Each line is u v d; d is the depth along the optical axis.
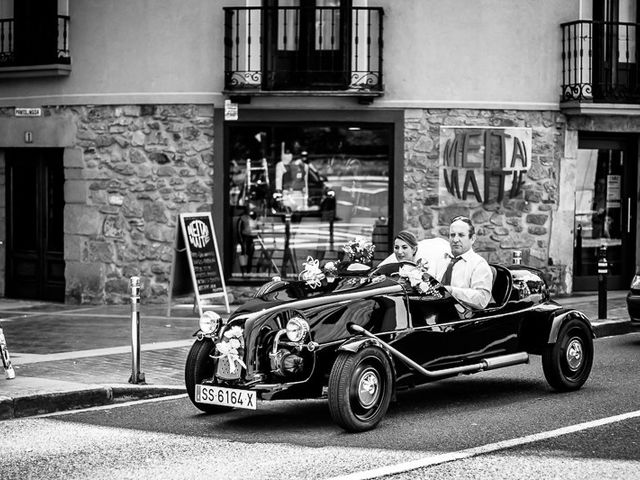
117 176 17.38
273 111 17.05
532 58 17.31
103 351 12.24
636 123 17.89
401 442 7.86
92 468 7.18
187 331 13.98
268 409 9.36
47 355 11.91
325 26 17.06
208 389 8.34
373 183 17.23
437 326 8.96
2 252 18.72
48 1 17.64
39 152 18.28
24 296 18.58
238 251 17.28
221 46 16.98
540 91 17.38
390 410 9.16
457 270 9.61
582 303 16.64
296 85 16.84
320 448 7.70
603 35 17.69
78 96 17.53
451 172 17.12
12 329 14.32
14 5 17.80
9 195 18.64
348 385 8.02
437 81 17.09
